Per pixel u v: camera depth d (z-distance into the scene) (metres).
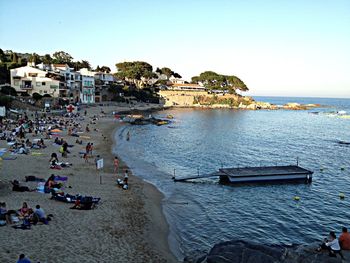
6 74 122.12
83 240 21.47
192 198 35.62
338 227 30.08
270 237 27.28
